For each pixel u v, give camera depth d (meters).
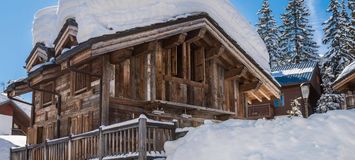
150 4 13.60
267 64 18.73
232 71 17.03
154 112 13.97
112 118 12.84
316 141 9.27
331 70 39.97
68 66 12.38
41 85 17.47
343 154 8.68
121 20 12.59
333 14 44.28
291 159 8.52
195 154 9.44
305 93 14.48
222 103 16.69
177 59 15.65
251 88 17.98
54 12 17.98
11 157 16.05
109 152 10.86
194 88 15.53
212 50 16.06
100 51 11.58
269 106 35.28
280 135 9.59
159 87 14.13
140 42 12.53
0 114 40.78
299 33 53.41
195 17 14.16
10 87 16.89
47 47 16.12
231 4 17.69
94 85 13.36
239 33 17.73
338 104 33.91
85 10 12.58
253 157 8.69
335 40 42.41
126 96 13.28
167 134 10.90
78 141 12.23
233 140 9.55
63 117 15.23
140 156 9.93
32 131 17.56
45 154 13.78
